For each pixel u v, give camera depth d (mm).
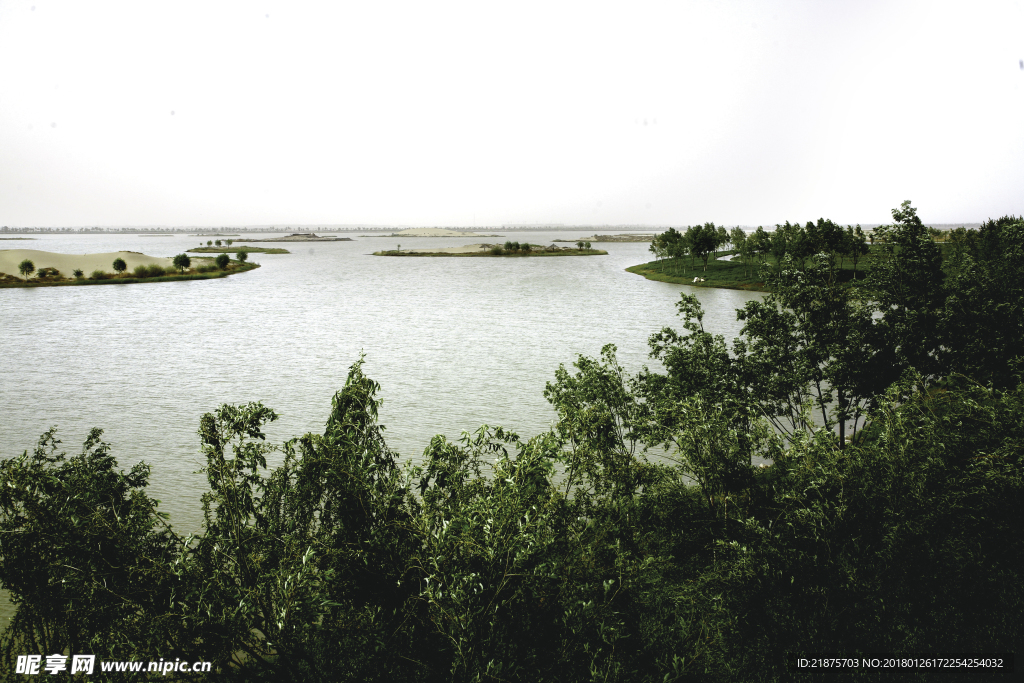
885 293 21859
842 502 12023
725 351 21234
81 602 10141
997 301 20891
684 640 12594
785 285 20844
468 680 9672
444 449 12664
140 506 11219
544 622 11070
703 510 16078
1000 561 11312
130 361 51844
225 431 11422
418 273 167625
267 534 10883
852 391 20625
